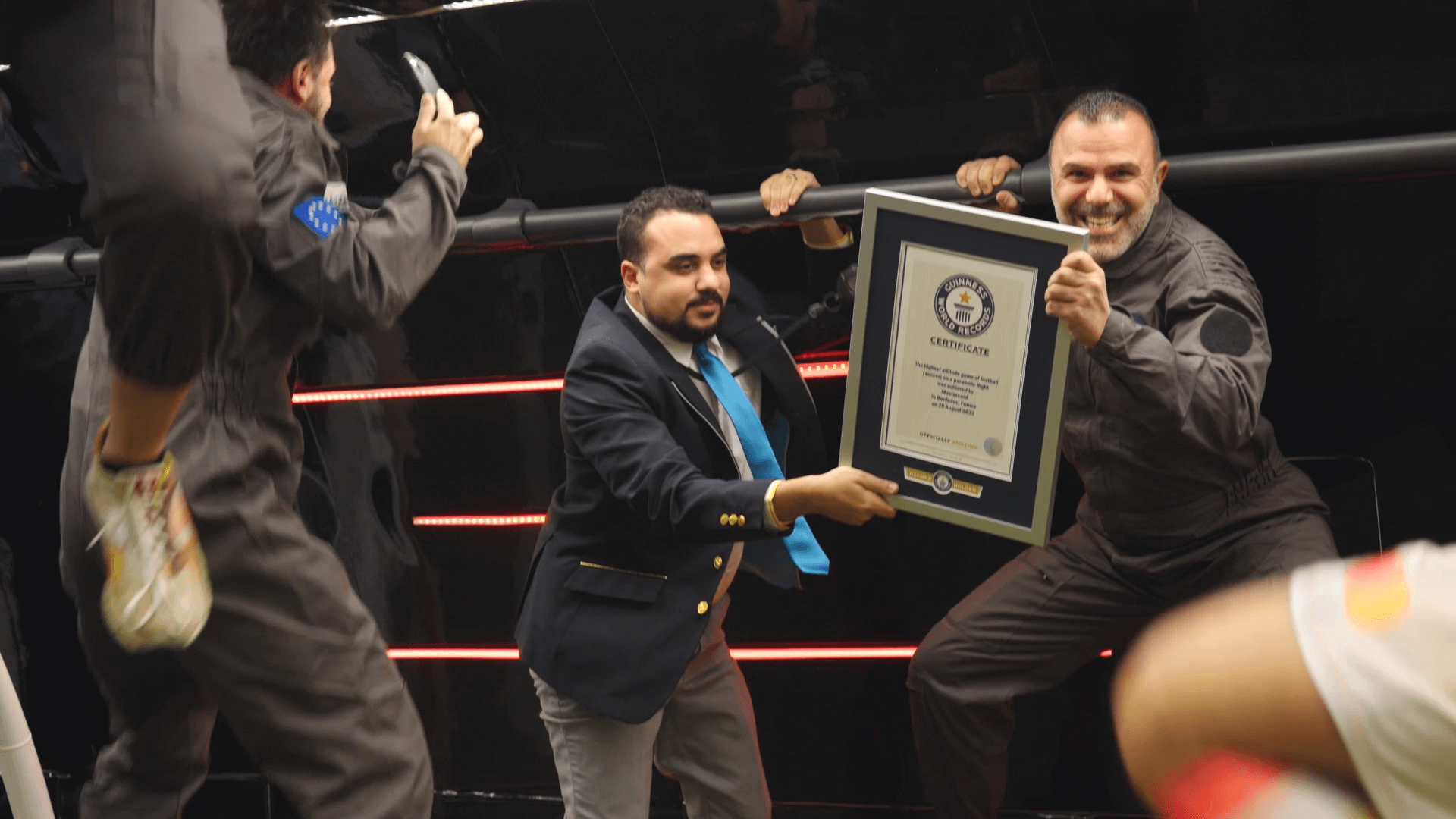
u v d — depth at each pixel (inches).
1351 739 22.5
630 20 113.1
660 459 87.3
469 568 132.5
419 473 133.1
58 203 132.1
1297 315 111.0
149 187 50.3
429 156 84.9
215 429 71.9
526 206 125.8
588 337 95.1
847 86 114.8
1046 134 113.6
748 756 102.3
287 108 77.1
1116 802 116.7
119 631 64.6
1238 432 89.6
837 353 117.6
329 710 75.1
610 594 93.2
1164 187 107.2
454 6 114.4
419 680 134.6
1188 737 23.3
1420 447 109.8
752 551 103.7
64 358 136.9
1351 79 104.9
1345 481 111.8
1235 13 103.0
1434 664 22.4
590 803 94.3
